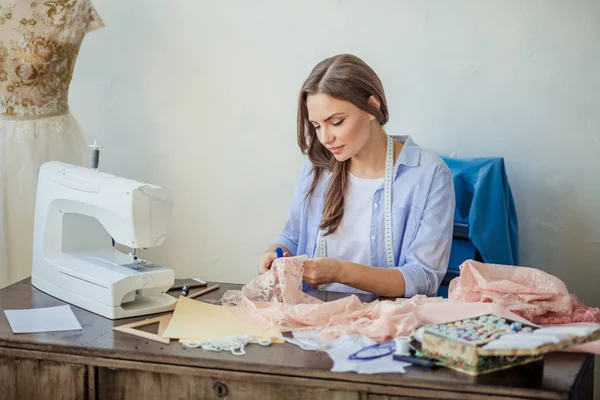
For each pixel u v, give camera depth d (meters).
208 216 3.39
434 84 3.05
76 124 3.05
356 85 2.13
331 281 2.13
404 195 2.32
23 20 2.74
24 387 1.86
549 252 3.04
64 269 2.16
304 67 3.18
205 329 1.88
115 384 1.79
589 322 1.85
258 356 1.70
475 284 2.03
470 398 1.52
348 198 2.39
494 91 3.00
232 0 3.20
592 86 2.91
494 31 2.97
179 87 3.31
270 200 3.32
